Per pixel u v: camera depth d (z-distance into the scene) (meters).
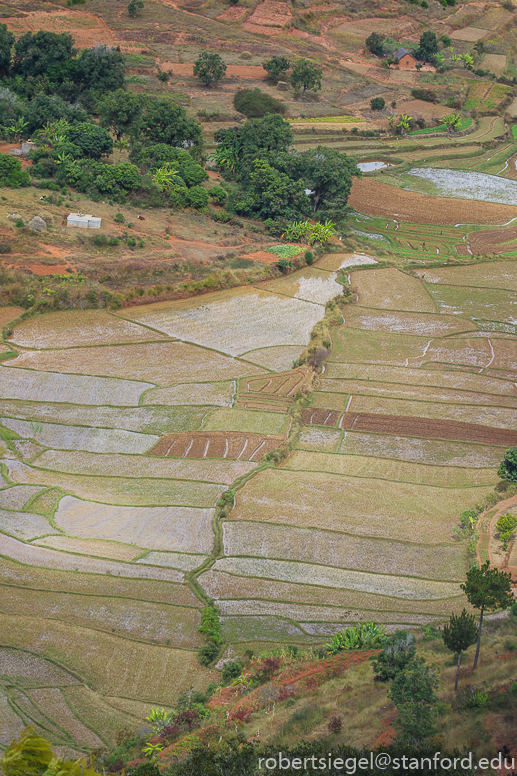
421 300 118.38
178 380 91.56
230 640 57.06
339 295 116.00
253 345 100.56
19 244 108.06
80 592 60.34
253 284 116.00
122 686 52.75
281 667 53.00
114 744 47.94
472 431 86.38
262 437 82.44
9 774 33.88
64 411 84.06
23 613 58.25
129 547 65.56
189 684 53.19
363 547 66.56
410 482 76.94
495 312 115.94
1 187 122.94
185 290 109.62
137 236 117.56
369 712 45.75
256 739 44.75
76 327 99.38
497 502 73.38
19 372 89.25
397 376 96.88
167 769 42.28
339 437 84.19
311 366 96.69
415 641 52.97
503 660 49.62
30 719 49.75
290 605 60.47
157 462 77.75
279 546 66.31
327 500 72.50
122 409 85.38
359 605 60.59
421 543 67.25
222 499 71.56
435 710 43.44
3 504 70.12
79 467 76.38
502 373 99.00
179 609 59.50
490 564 64.25
